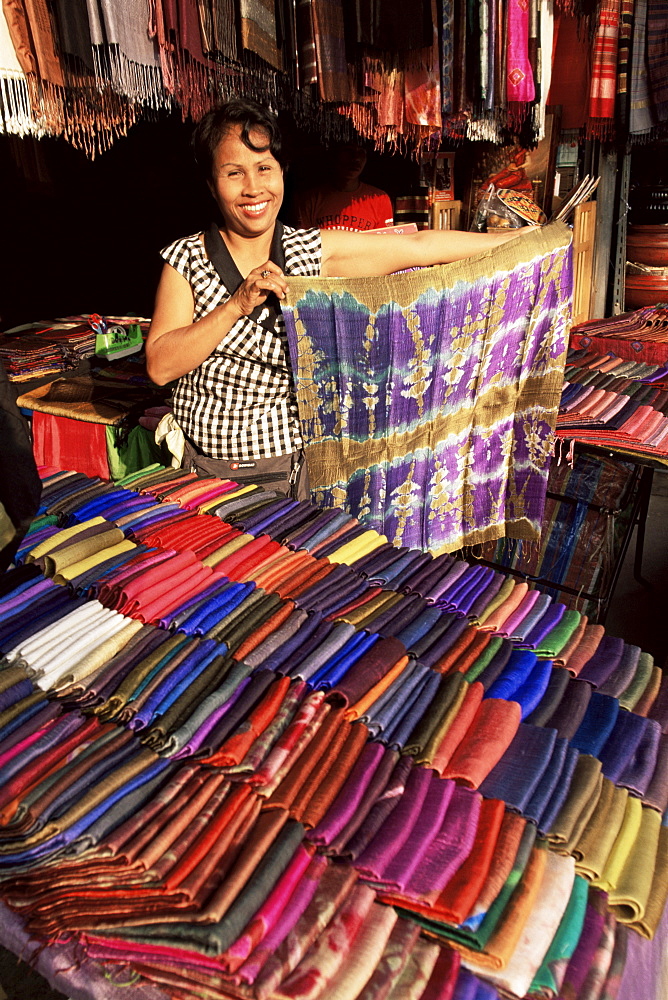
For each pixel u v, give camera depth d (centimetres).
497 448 275
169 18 204
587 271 584
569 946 102
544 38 372
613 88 443
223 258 203
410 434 251
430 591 170
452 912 100
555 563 323
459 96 324
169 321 206
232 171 191
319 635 147
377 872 105
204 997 95
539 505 280
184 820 109
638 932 112
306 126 324
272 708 128
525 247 241
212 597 155
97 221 584
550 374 264
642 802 129
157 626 149
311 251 220
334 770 119
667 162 702
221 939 92
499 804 118
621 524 308
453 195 500
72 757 121
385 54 287
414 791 119
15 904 108
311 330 212
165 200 566
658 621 350
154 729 123
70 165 539
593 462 306
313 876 106
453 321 237
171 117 483
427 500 270
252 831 110
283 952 96
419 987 96
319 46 248
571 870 111
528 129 392
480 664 149
